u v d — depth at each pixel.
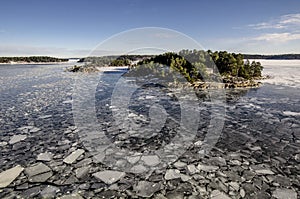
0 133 4.44
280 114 5.63
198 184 2.77
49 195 2.57
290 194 2.53
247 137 4.16
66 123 5.06
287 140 4.01
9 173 3.02
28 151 3.67
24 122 5.13
